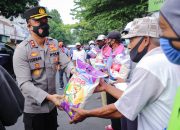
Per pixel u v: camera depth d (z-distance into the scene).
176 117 1.58
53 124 3.89
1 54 13.38
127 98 2.25
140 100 2.19
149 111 2.23
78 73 3.02
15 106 2.80
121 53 5.05
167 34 1.55
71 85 3.01
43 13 3.69
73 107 2.91
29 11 3.71
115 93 3.02
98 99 9.27
